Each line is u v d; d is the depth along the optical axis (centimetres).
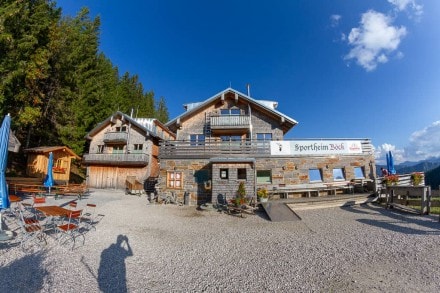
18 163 2633
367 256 690
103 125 3131
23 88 2247
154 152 3062
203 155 1820
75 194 2006
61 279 535
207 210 1485
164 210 1498
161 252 736
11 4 1939
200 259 683
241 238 894
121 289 502
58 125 3072
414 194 1261
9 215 1059
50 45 2694
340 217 1218
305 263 649
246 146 1847
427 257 670
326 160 1866
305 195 1750
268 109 2186
